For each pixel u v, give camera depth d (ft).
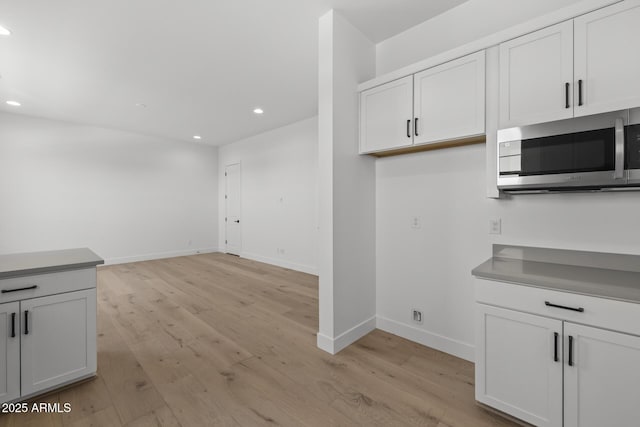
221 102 13.78
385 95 7.55
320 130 7.68
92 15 7.47
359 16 7.66
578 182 4.77
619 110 4.46
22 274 5.45
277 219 18.44
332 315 7.55
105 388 6.11
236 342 8.19
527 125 5.28
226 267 17.87
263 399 5.82
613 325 4.09
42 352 5.69
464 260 7.23
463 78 6.21
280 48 9.14
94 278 6.31
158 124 17.40
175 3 7.07
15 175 15.23
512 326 4.95
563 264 5.79
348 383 6.32
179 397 5.86
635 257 5.11
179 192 21.40
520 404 4.89
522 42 5.44
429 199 7.82
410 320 8.26
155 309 10.73
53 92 12.45
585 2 4.79
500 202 6.64
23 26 7.88
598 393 4.22
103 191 18.03
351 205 8.04
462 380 6.41
